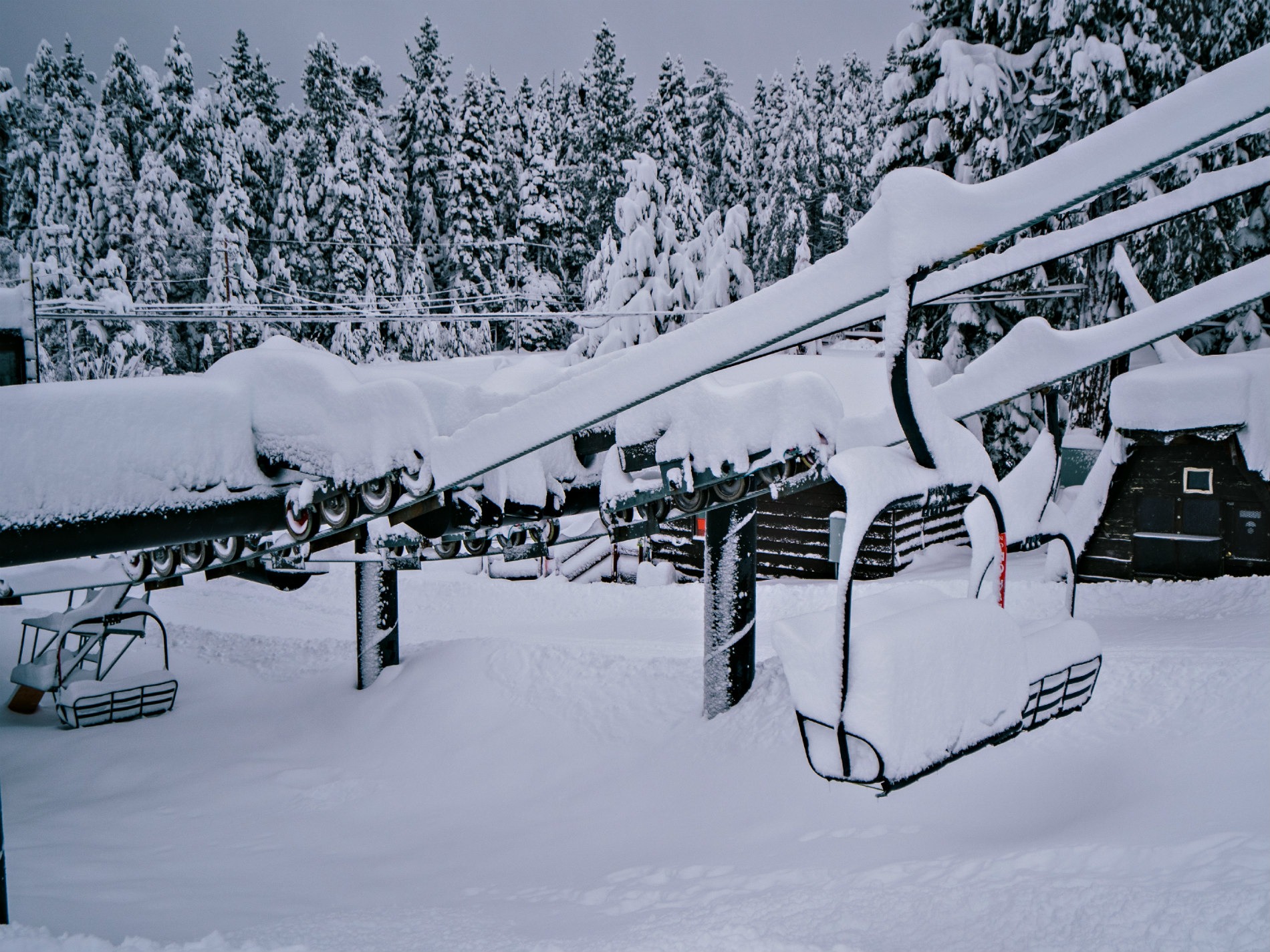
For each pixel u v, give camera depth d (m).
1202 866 5.53
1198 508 18.44
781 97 65.50
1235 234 23.19
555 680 14.41
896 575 22.14
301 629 23.44
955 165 25.48
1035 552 24.16
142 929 7.15
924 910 5.77
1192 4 23.05
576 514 11.09
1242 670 9.53
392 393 7.95
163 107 50.88
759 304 4.13
